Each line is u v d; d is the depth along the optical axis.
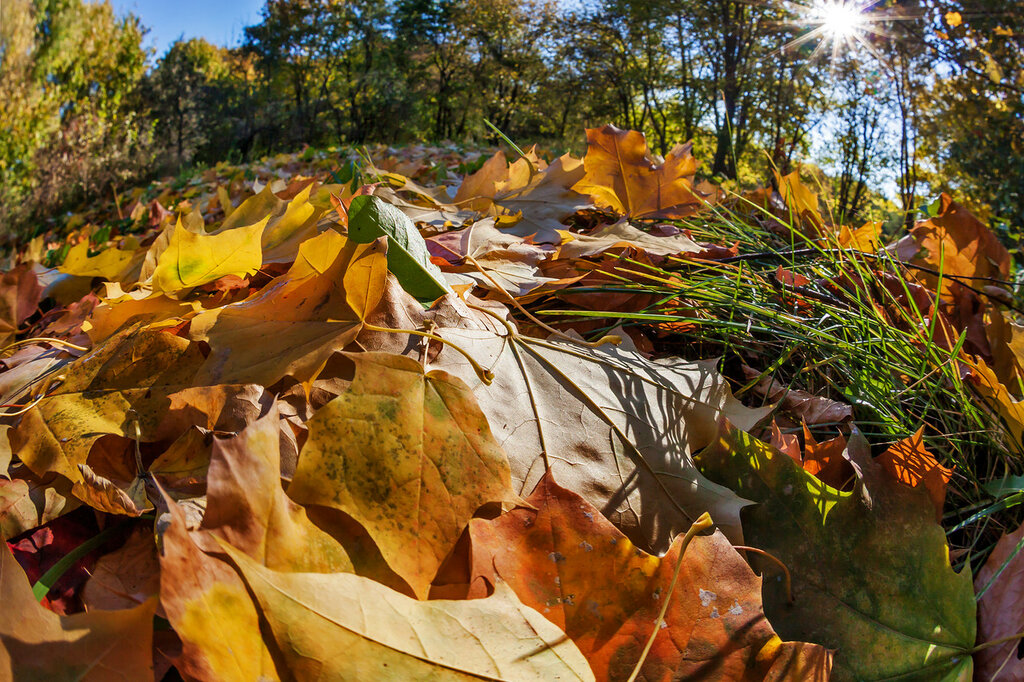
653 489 0.34
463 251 0.50
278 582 0.23
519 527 0.29
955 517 0.40
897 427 0.43
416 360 0.34
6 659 0.22
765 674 0.27
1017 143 4.32
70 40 4.78
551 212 0.63
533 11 11.17
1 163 4.05
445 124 13.49
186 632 0.21
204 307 0.42
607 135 0.64
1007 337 0.49
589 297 0.51
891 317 0.56
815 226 0.76
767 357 0.51
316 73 12.77
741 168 5.70
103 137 5.15
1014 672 0.28
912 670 0.30
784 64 7.05
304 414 0.32
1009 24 4.68
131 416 0.33
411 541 0.28
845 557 0.32
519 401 0.35
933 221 0.68
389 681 0.22
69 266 0.53
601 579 0.28
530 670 0.24
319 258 0.35
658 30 8.81
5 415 0.33
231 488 0.25
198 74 9.45
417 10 12.10
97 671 0.22
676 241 0.59
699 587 0.28
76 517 0.31
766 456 0.35
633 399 0.37
